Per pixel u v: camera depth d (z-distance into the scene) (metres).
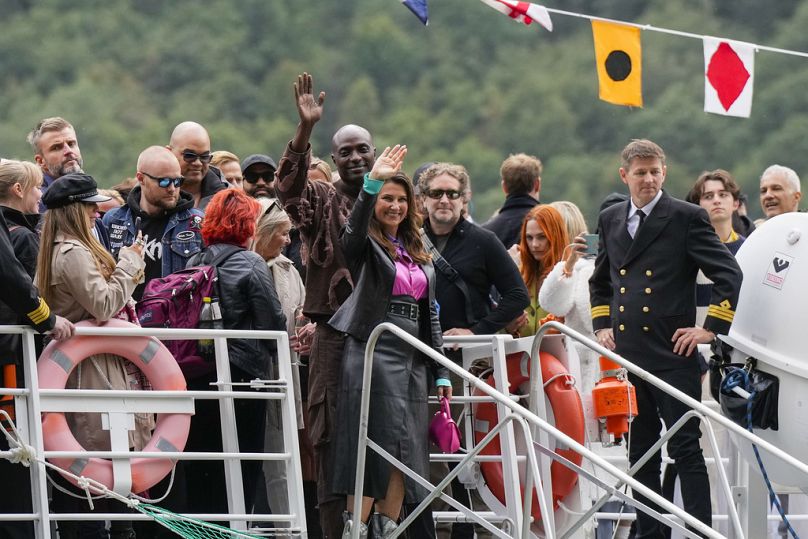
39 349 21.06
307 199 21.00
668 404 22.94
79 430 19.84
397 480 20.56
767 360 22.73
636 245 23.45
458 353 24.00
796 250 22.88
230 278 21.47
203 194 25.31
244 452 21.80
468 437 23.70
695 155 104.94
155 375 20.06
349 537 20.08
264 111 105.44
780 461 22.84
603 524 26.16
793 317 22.55
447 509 23.97
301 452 23.72
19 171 20.70
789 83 106.44
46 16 105.62
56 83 102.12
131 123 101.25
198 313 21.31
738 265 23.03
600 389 23.02
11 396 19.31
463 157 105.69
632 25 25.16
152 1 108.44
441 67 110.62
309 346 22.23
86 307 19.55
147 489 20.47
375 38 111.69
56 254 19.66
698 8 112.00
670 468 25.22
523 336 25.19
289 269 23.50
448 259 24.02
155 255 23.11
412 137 107.00
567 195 103.94
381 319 20.56
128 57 105.44
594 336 25.08
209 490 21.91
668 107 107.00
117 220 23.39
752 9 111.25
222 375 20.91
